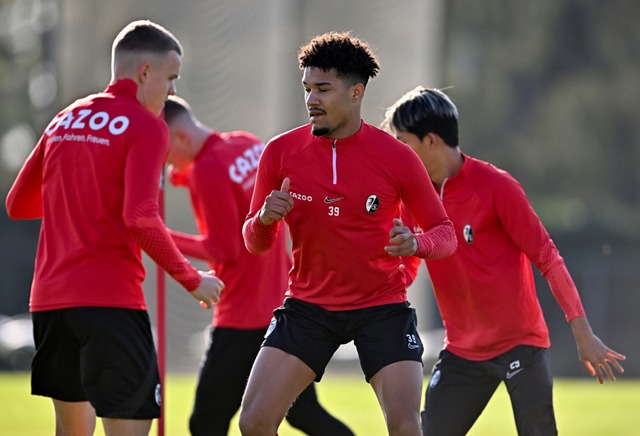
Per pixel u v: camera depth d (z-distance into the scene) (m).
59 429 18.45
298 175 17.08
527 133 132.38
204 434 22.27
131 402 17.30
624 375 97.81
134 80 17.98
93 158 17.31
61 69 47.81
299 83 50.75
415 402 16.48
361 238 16.98
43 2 115.50
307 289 17.41
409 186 17.14
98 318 17.14
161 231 17.06
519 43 134.75
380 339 16.95
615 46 134.12
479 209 19.12
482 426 33.84
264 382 16.78
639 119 132.50
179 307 47.25
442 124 19.31
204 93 47.25
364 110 48.66
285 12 49.50
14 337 88.44
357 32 50.44
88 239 17.30
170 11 47.09
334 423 21.66
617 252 114.12
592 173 132.38
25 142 132.38
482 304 19.31
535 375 19.20
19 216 19.03
